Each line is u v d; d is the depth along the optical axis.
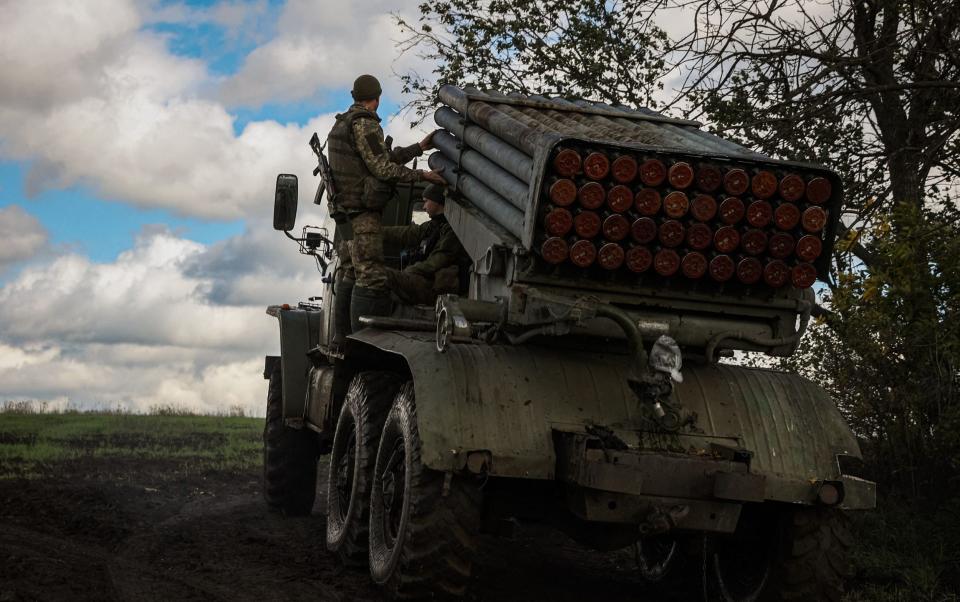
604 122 6.46
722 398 5.73
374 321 6.43
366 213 7.07
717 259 5.30
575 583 6.76
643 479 5.15
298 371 9.11
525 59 12.02
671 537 6.09
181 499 9.72
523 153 5.67
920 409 7.61
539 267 5.36
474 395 5.38
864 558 6.83
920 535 7.04
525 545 8.05
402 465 5.91
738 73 9.48
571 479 5.14
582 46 11.32
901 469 7.68
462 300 5.45
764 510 5.93
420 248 7.46
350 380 7.52
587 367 5.69
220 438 15.18
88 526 7.83
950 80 9.38
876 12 9.65
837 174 5.30
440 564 5.38
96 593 5.60
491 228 5.92
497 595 6.15
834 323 7.88
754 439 5.60
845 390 7.96
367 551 6.48
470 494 5.39
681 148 5.29
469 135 6.50
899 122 9.91
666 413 5.41
